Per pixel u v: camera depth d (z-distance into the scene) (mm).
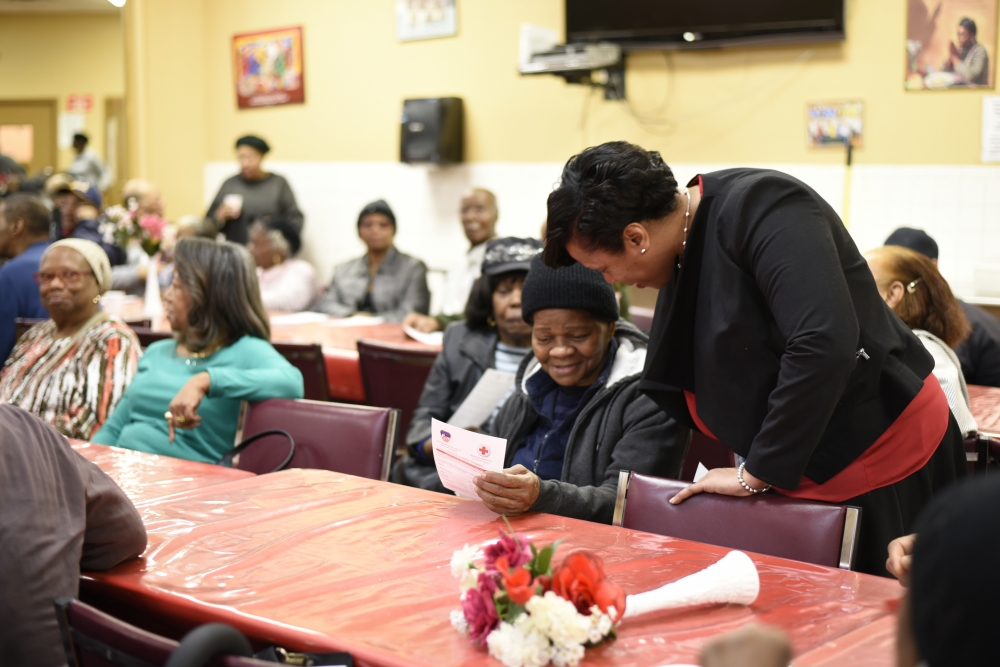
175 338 2768
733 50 5312
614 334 2223
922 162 4949
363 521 1655
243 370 2527
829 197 5160
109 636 1017
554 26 5934
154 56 7594
